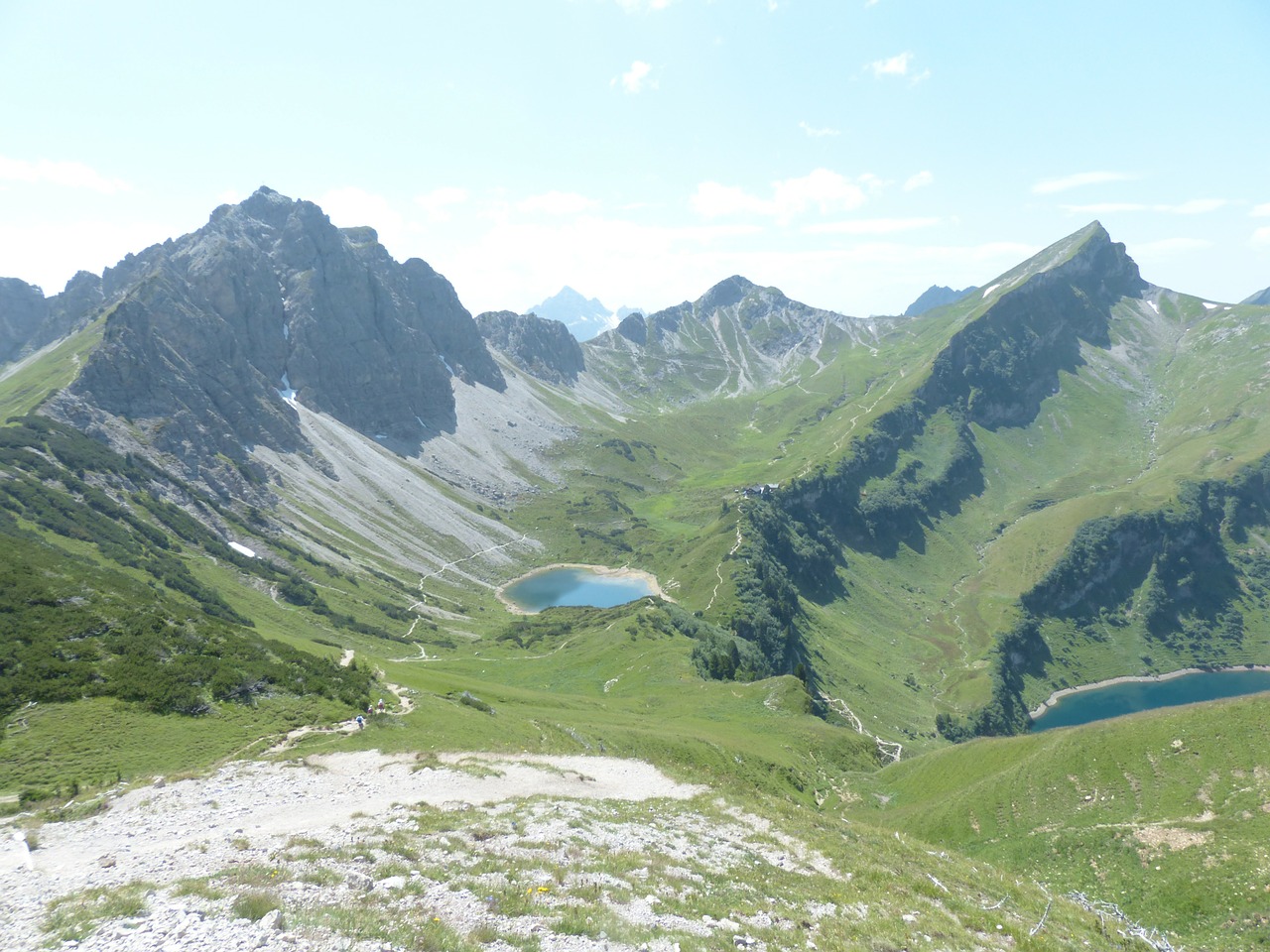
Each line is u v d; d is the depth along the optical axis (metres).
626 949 22.27
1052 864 59.09
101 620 65.19
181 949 19.22
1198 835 54.69
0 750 47.16
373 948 19.89
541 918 23.72
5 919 22.19
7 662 56.06
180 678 59.97
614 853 33.81
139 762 48.59
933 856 44.28
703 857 36.03
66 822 37.44
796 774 91.62
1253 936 44.41
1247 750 61.59
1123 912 49.97
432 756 55.22
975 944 28.33
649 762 67.81
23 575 69.06
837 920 28.11
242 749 52.91
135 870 28.03
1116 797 64.62
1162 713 71.06
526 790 50.12
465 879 26.69
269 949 19.30
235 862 28.20
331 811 40.94
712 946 23.39
